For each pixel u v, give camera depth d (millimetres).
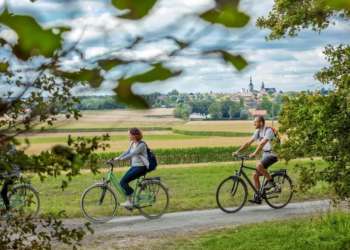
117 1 1039
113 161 15117
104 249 12062
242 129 109938
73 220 15055
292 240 11938
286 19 9008
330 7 1106
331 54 10414
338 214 13344
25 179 4430
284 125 10359
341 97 10000
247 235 12648
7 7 1128
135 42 1085
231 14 1012
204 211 16688
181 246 12336
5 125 1876
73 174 3639
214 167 31406
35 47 1154
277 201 16984
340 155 10234
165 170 30000
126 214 15969
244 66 1079
